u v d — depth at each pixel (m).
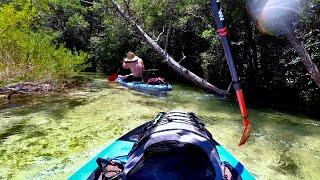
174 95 10.66
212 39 11.16
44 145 5.56
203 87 11.72
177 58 15.24
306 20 8.05
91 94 10.09
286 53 9.62
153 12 13.11
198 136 2.77
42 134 6.15
